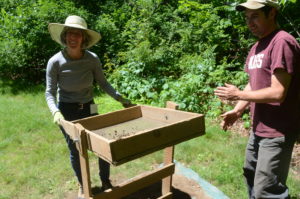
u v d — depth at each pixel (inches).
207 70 241.6
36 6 308.8
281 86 79.2
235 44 296.7
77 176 116.0
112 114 106.1
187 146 165.5
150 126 104.6
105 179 125.2
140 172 143.2
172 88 230.1
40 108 232.7
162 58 274.5
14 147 166.9
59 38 111.1
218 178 133.6
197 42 291.4
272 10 85.2
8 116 211.9
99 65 116.6
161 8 358.3
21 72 310.5
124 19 363.9
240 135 183.5
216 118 207.6
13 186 130.6
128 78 256.7
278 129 86.0
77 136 88.4
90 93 117.3
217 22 286.0
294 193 122.3
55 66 106.0
